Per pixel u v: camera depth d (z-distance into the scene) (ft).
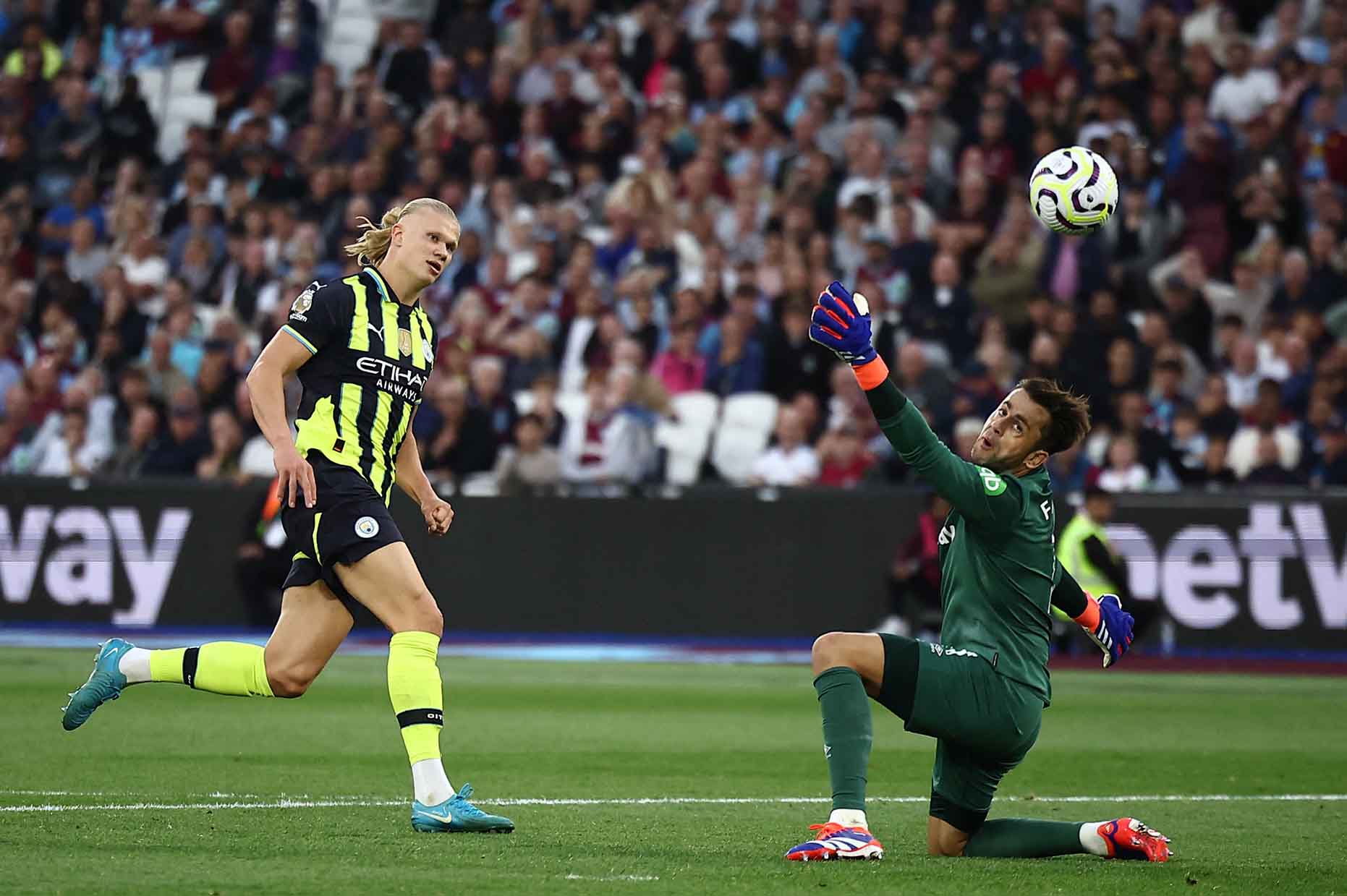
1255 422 193.77
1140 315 216.95
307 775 89.51
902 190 226.17
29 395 218.79
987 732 61.31
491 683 149.69
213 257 245.65
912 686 61.16
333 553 66.90
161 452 206.08
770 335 211.61
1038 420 62.95
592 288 224.53
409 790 83.15
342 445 67.82
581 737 112.47
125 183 260.83
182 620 187.93
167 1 294.87
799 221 228.02
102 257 252.21
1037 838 63.16
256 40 280.92
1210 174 226.79
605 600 186.91
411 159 250.98
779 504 185.16
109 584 188.96
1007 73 242.37
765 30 260.42
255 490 187.93
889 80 246.27
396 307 69.92
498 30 277.23
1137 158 224.94
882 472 193.47
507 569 188.14
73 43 294.66
